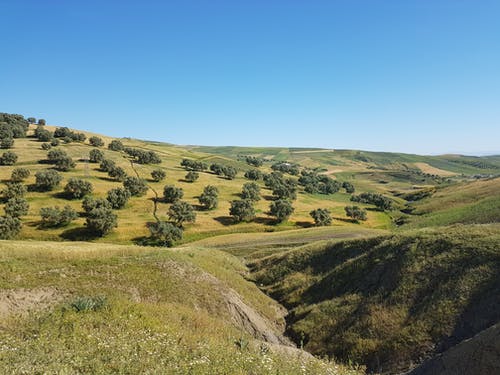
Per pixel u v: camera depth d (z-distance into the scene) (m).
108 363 11.56
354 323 24.03
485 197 99.56
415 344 19.61
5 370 10.26
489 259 22.67
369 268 30.31
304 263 39.06
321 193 158.25
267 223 99.19
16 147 146.25
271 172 188.62
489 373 13.03
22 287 21.09
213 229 91.88
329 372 15.07
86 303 17.08
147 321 16.58
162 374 11.01
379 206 130.12
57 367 10.69
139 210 101.50
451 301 20.89
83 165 135.75
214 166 162.00
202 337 16.30
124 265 28.09
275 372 12.80
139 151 161.25
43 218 84.62
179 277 28.22
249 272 43.09
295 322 28.23
